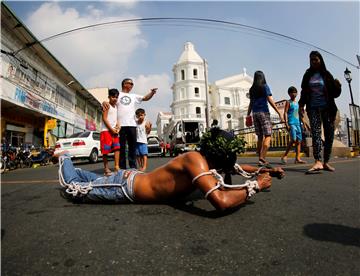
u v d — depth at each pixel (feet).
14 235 5.56
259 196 8.38
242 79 200.85
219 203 5.93
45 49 47.93
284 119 18.84
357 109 33.19
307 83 13.71
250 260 4.09
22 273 3.87
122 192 7.88
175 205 7.63
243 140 6.75
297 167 16.47
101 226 5.98
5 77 39.06
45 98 53.42
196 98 184.44
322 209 6.73
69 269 3.97
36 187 12.80
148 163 30.01
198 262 4.08
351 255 4.16
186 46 197.67
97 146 38.34
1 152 32.12
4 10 35.94
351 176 11.90
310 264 3.91
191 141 55.93
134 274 3.76
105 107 15.52
